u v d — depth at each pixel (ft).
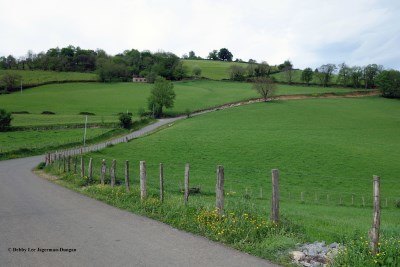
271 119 354.54
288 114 380.37
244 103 464.65
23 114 386.93
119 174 133.69
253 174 168.45
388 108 432.66
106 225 45.57
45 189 82.89
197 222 43.83
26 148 221.46
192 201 55.26
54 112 412.98
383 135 279.28
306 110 403.75
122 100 499.51
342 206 120.98
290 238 37.58
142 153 211.61
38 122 331.98
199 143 236.22
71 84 614.75
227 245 37.19
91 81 640.17
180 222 45.06
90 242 38.22
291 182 157.48
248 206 50.06
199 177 154.61
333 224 58.23
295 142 237.04
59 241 38.68
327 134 275.80
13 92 547.08
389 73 515.09
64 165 119.75
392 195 140.05
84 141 247.91
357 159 198.49
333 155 205.77
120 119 333.42
